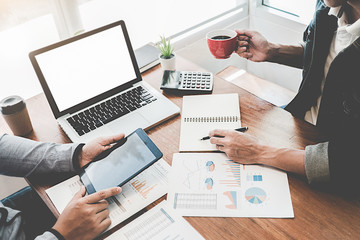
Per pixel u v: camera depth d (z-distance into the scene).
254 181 0.86
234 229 0.77
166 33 1.77
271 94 1.70
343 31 1.05
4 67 1.35
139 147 0.93
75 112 1.12
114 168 0.90
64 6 1.35
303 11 1.87
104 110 1.12
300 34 1.87
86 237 0.78
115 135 0.96
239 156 0.91
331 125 1.04
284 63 1.28
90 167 0.92
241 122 1.04
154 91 1.19
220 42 1.07
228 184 0.86
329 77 0.98
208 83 1.21
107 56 1.14
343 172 0.81
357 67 0.92
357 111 0.95
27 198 1.19
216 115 1.08
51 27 1.38
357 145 0.81
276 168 0.89
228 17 1.97
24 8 1.27
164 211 0.82
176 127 1.06
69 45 1.07
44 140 1.07
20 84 1.42
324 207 0.79
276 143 0.96
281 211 0.79
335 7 0.98
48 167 0.94
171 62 1.27
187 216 0.80
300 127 1.00
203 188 0.86
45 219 1.12
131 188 0.88
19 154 0.96
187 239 0.75
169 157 0.96
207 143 0.98
